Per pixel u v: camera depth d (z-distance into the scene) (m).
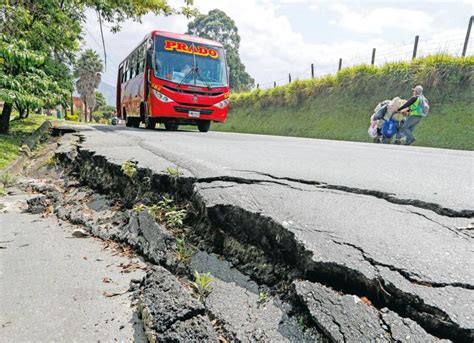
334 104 15.12
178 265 1.89
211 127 21.92
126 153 3.92
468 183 2.54
